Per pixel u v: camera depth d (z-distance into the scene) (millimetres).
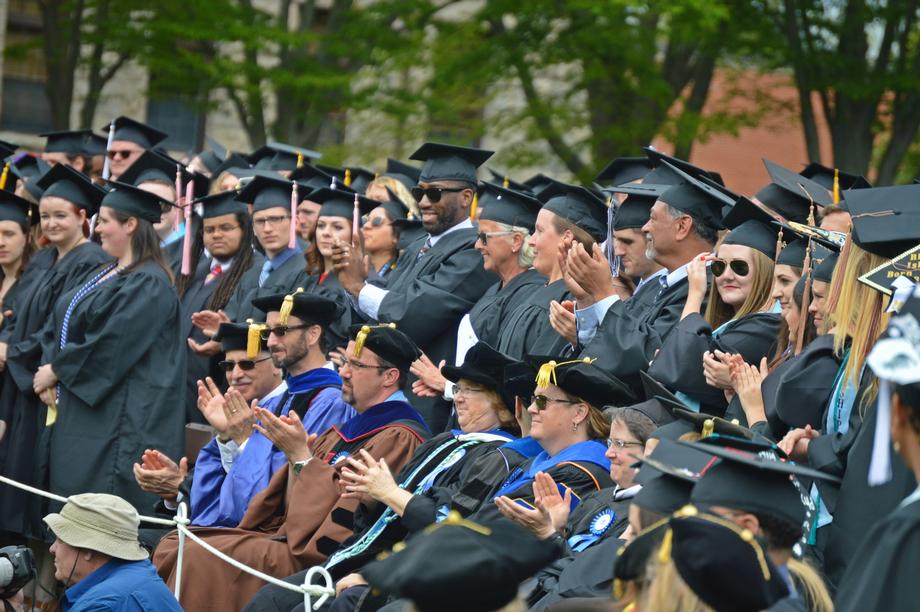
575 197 18422
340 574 16109
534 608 12023
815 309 13398
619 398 14766
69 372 21484
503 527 7996
